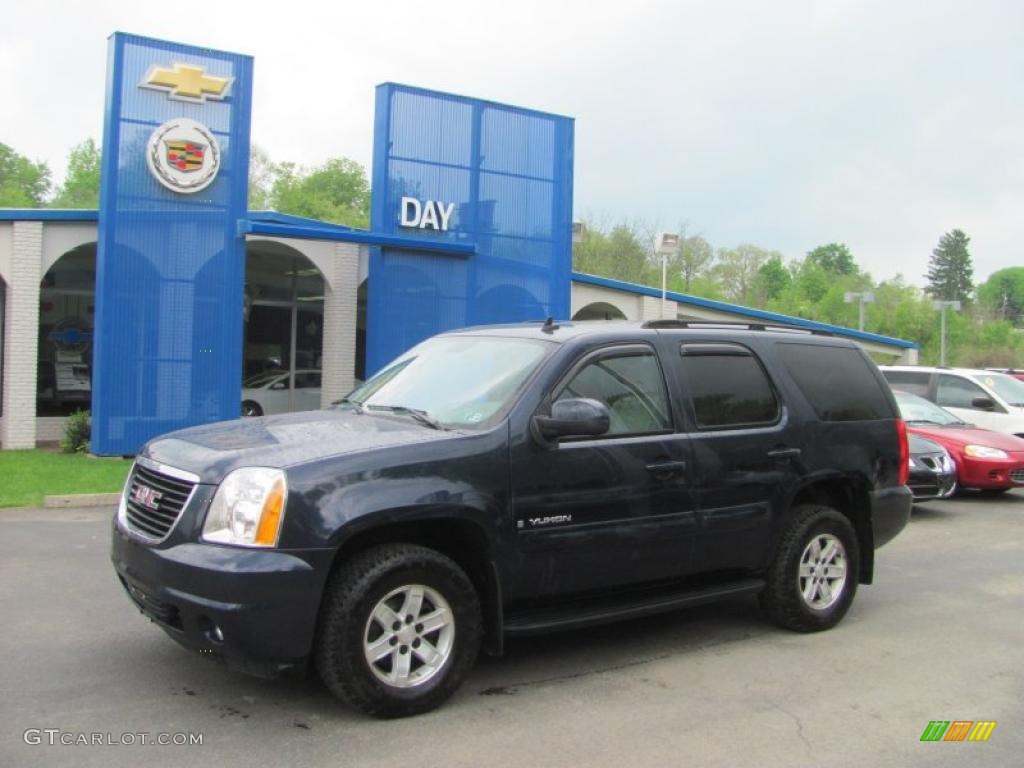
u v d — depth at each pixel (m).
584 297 23.81
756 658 5.65
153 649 5.43
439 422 5.05
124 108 14.41
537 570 4.91
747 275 71.12
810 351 6.46
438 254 17.48
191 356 14.96
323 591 4.31
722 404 5.81
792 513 6.20
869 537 6.57
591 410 4.83
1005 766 4.21
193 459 4.54
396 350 17.11
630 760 4.16
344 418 5.29
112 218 14.35
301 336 23.23
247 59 15.22
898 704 4.94
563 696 4.93
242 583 4.12
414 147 17.28
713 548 5.64
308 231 15.64
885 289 72.50
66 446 15.24
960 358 65.12
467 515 4.64
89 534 8.85
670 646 5.86
